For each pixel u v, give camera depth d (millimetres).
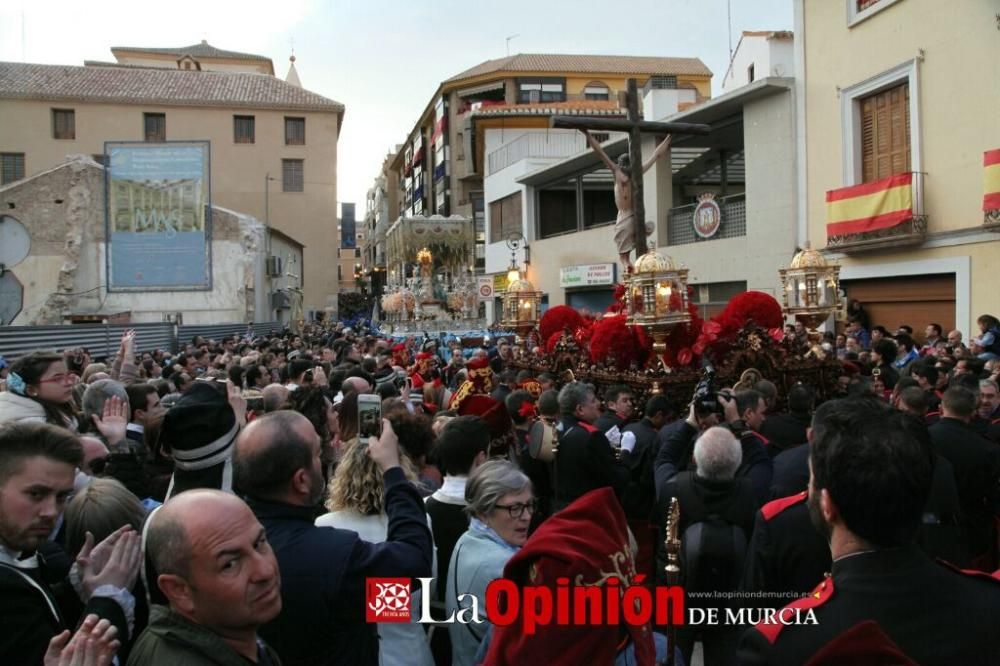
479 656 2893
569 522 2225
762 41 22734
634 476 5656
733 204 20906
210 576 1936
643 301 7945
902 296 15961
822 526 2109
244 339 22391
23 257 30781
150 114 45125
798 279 8734
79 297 31156
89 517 2830
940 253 14742
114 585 2406
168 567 1957
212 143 46031
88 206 31328
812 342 8680
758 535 3207
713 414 4887
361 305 56719
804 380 8320
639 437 5820
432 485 4547
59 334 15852
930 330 12477
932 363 7059
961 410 4922
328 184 47531
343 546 2570
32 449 2475
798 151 18344
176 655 1917
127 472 4133
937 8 14625
